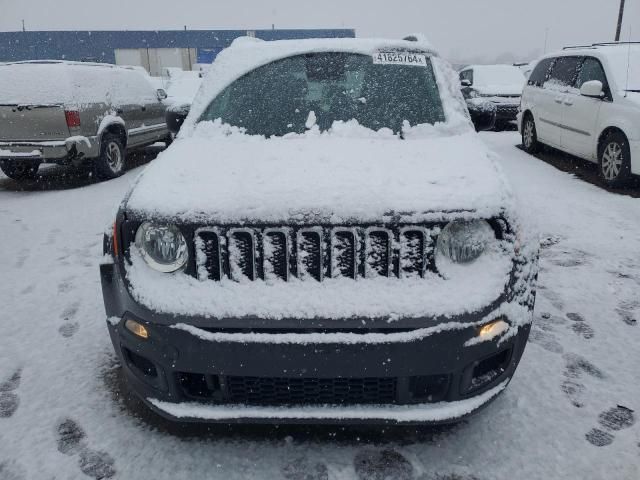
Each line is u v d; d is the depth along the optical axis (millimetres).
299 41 3641
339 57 3434
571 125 7777
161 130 10047
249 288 2109
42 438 2486
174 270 2178
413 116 3121
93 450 2412
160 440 2475
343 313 2027
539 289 3986
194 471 2289
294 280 2119
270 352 2037
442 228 2137
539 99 8930
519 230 2205
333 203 2104
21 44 44656
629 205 6074
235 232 2119
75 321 3619
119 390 2842
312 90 3285
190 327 2068
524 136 9711
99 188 7754
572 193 6621
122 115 8562
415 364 2039
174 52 44938
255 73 3422
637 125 6336
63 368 3047
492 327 2090
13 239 5453
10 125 7395
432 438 2467
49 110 7332
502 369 2254
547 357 3084
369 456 2363
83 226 5859
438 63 3518
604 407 2646
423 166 2492
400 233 2104
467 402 2172
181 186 2328
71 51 44719
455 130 3057
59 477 2260
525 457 2332
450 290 2082
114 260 2289
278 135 3053
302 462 2332
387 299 2053
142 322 2127
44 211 6527
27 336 3420
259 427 2561
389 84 3289
